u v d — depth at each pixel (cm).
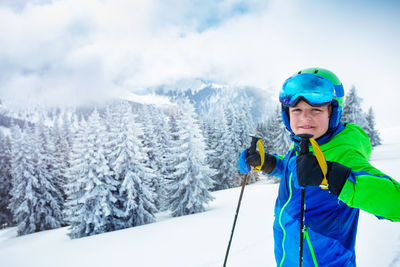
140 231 1321
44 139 3378
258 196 1923
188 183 2072
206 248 704
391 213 74
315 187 101
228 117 3788
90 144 1905
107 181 1938
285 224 113
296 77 102
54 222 2652
